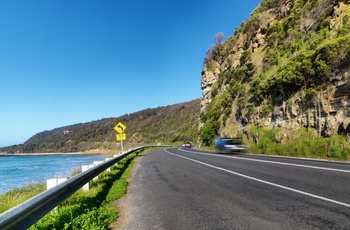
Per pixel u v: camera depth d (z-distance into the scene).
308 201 6.37
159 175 13.08
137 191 9.27
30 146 197.50
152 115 170.38
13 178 28.22
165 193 8.53
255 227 4.86
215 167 14.71
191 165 16.70
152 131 141.25
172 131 126.69
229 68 55.47
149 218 5.89
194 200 7.25
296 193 7.25
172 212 6.21
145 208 6.81
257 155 22.98
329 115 19.98
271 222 5.07
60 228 5.06
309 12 31.25
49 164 53.19
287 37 33.41
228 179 10.37
